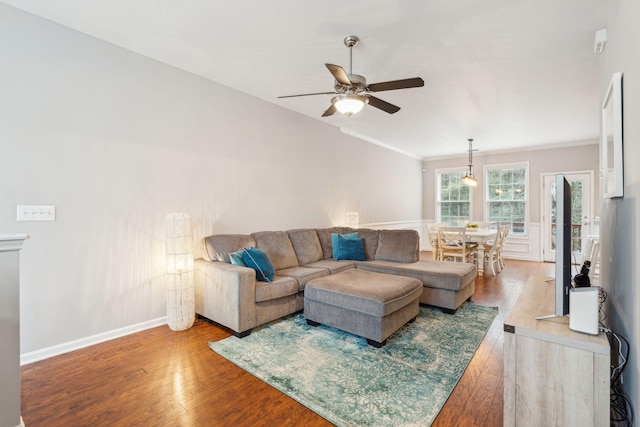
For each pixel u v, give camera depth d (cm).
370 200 632
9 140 224
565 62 299
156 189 303
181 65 315
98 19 240
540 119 479
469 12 225
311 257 417
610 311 193
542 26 241
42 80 238
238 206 379
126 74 282
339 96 265
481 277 512
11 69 225
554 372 143
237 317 272
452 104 414
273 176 425
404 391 193
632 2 133
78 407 179
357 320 264
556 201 159
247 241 351
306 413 174
